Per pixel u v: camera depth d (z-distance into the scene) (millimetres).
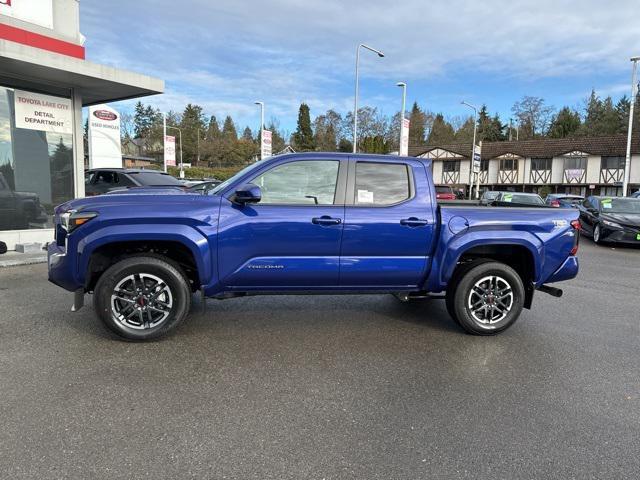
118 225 4156
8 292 6059
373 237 4508
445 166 53938
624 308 6117
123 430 2916
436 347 4508
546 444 2885
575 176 46625
